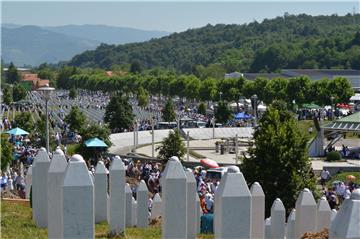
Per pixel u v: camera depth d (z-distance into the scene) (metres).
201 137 107.81
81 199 14.38
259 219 22.39
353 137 101.88
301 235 23.97
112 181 24.22
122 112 108.75
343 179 60.28
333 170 63.44
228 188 13.84
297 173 36.69
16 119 96.00
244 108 165.12
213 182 46.00
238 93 167.12
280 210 24.08
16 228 24.88
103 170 28.00
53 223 20.06
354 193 10.68
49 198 20.05
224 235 13.85
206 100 187.12
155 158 68.00
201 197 38.97
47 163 24.98
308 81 150.88
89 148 65.81
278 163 36.38
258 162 36.91
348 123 82.19
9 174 49.44
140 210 29.02
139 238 24.48
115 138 95.19
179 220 16.94
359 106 148.75
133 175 56.72
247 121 127.12
